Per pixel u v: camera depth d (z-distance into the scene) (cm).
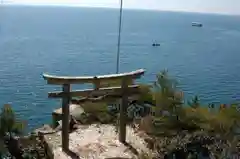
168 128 941
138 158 842
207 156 812
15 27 19738
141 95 1102
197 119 943
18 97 4572
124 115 912
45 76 816
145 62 9006
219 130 890
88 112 1095
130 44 13500
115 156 848
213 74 7369
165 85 978
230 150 804
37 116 3528
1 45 11825
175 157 827
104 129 1010
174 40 15625
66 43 13275
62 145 877
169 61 9331
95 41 14238
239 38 17812
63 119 859
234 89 5472
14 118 895
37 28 19862
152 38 16150
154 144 891
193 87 5503
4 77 6253
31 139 944
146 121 989
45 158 888
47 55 9962
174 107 955
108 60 9250
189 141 847
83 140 934
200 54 11212
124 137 927
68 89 839
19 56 9494
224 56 10906
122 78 877
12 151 875
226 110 909
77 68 7881
